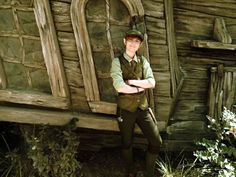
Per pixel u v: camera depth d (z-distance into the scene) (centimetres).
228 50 335
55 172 308
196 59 337
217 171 346
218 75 342
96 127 325
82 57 293
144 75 267
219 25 318
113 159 365
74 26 283
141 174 342
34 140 308
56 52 291
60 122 324
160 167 351
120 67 260
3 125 383
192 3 314
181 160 359
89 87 304
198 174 335
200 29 324
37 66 304
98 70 302
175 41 323
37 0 275
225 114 330
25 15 286
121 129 284
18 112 321
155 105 323
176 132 362
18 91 310
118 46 293
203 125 363
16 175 326
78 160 362
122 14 283
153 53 303
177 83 330
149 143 296
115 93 309
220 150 334
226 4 317
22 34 293
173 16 315
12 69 309
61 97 308
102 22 285
